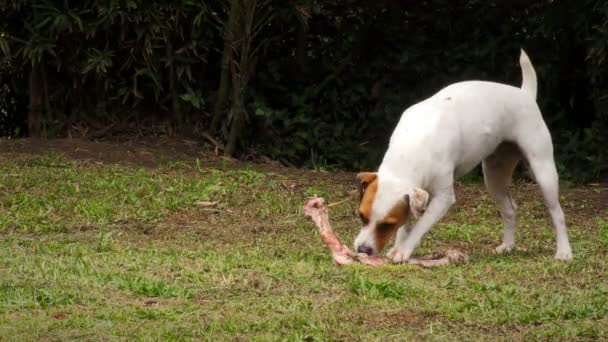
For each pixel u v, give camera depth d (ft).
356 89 51.49
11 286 25.25
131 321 22.63
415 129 29.04
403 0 51.85
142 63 48.80
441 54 51.57
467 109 29.66
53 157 44.39
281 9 48.98
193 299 24.68
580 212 39.81
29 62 49.34
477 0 51.39
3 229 33.73
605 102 48.01
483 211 39.14
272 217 37.19
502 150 31.35
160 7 47.57
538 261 29.66
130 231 34.17
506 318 22.77
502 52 50.93
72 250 29.99
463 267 28.55
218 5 49.55
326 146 50.55
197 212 37.40
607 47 45.62
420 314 23.13
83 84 49.49
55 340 21.12
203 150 48.98
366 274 26.94
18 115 51.55
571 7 47.98
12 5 46.75
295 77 51.39
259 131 50.26
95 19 47.52
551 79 49.80
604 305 23.73
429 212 29.14
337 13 51.65
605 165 47.29
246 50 48.03
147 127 50.06
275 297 24.81
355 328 21.97
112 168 43.57
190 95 49.03
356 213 38.29
